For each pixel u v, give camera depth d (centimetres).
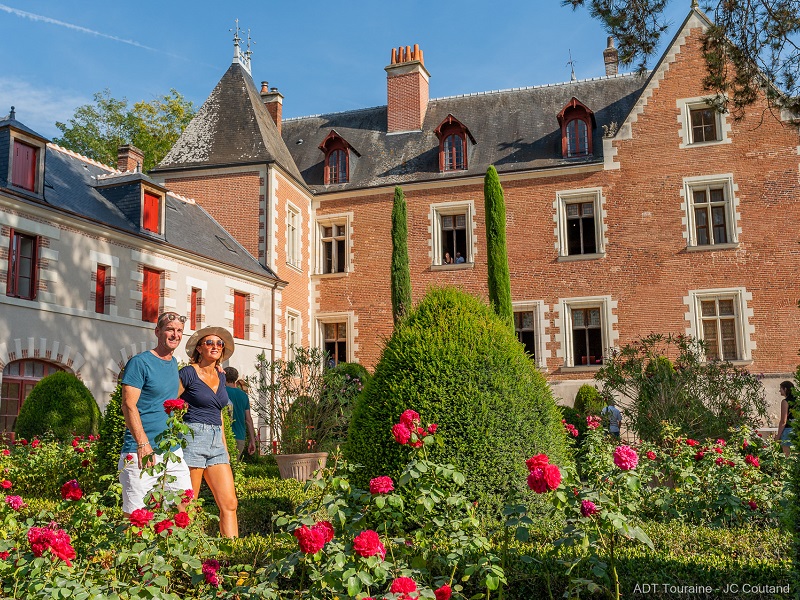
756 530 558
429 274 2375
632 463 405
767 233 2088
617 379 1130
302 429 1252
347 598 320
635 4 1059
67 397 1247
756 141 2134
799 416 411
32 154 1502
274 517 364
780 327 2036
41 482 893
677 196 2175
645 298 2158
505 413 593
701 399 1066
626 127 2247
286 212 2353
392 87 2653
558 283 2241
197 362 605
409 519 491
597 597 391
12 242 1431
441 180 2386
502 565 380
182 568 393
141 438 514
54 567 340
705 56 1158
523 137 2442
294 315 2367
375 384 632
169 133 3581
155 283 1791
